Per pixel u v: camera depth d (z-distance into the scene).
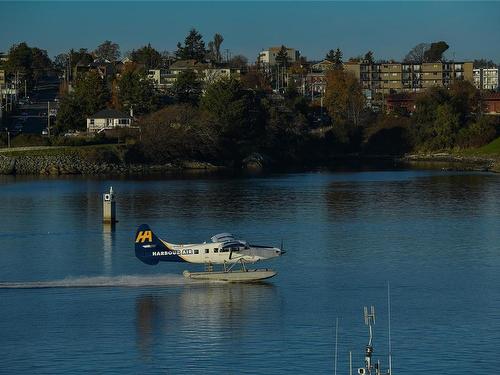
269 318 142.75
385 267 178.00
